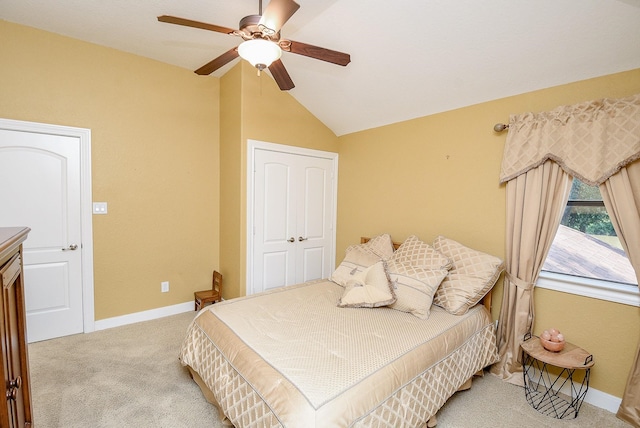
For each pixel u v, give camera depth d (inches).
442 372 69.2
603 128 74.7
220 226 142.6
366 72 106.3
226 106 134.4
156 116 124.8
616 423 72.7
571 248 88.3
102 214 114.6
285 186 137.3
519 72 86.4
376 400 53.1
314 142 145.9
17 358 47.0
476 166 103.2
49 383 82.2
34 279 103.6
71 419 69.2
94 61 110.6
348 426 47.8
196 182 136.6
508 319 92.0
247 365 59.6
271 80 129.5
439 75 96.8
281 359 59.6
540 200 86.1
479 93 98.4
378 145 135.8
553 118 83.0
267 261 133.2
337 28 90.0
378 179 136.1
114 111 115.3
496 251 98.7
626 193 73.0
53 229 106.0
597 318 80.0
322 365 57.7
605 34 69.3
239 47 67.0
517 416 74.4
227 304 87.4
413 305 84.7
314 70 114.2
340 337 69.5
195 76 133.9
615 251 81.5
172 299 132.3
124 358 95.8
